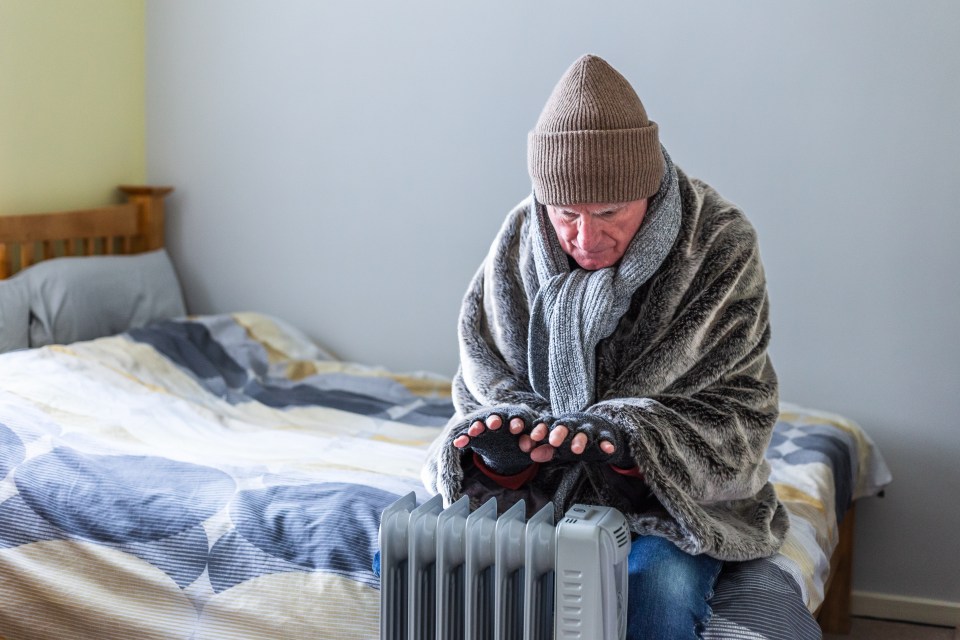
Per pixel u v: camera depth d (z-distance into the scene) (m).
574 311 1.33
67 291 2.48
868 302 2.44
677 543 1.29
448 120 2.72
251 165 2.90
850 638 2.34
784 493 1.86
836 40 2.40
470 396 1.47
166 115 2.95
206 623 1.52
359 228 2.83
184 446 1.94
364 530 1.51
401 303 2.82
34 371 2.13
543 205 1.41
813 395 2.50
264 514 1.57
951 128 2.34
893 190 2.39
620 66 2.56
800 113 2.44
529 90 2.64
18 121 2.52
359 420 2.31
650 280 1.39
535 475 1.41
